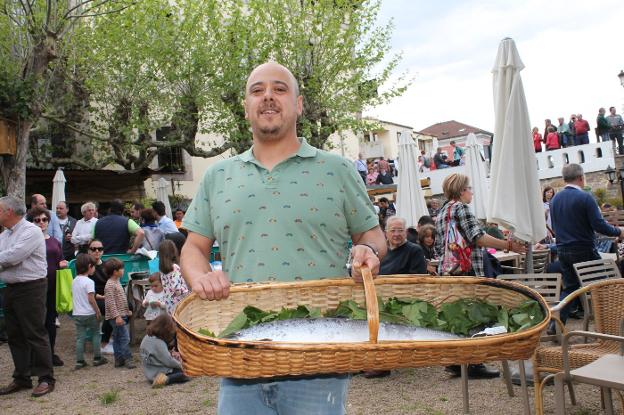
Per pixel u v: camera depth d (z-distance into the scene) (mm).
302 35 17375
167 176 21438
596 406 4805
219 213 2566
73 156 19047
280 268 2457
